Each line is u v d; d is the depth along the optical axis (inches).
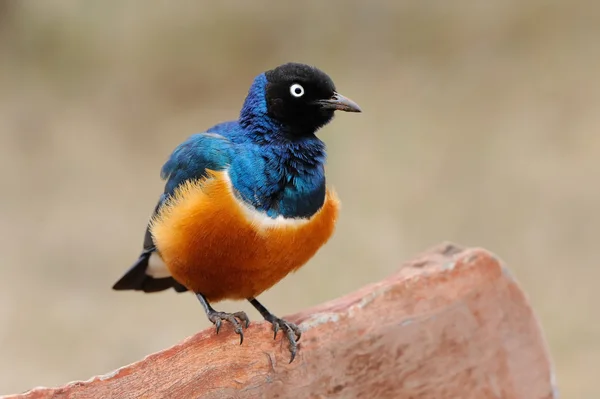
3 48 900.0
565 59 887.7
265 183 288.5
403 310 271.1
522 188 714.2
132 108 837.8
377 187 717.3
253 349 251.1
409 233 660.7
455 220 677.9
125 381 224.4
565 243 654.5
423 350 272.1
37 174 744.3
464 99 837.8
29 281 616.4
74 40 903.7
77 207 703.7
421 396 270.8
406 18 954.7
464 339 278.4
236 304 583.5
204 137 301.4
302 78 300.8
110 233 673.0
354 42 924.6
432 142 776.3
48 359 543.5
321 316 260.8
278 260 291.7
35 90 855.7
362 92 847.1
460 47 917.8
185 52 904.3
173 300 610.5
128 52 904.3
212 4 952.9
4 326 569.6
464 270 282.5
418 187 718.5
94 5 926.4
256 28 930.7
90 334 568.4
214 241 283.9
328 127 794.2
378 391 265.1
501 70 879.1
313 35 930.7
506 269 289.9
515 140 777.6
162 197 309.9
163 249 296.0
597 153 751.1
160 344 561.0
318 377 257.1
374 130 792.3
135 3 944.9
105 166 759.7
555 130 787.4
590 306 592.7
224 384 243.3
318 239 299.9
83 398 216.7
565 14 954.1
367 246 643.5
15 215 689.6
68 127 807.7
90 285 618.8
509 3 972.6
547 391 291.6
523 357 288.7
